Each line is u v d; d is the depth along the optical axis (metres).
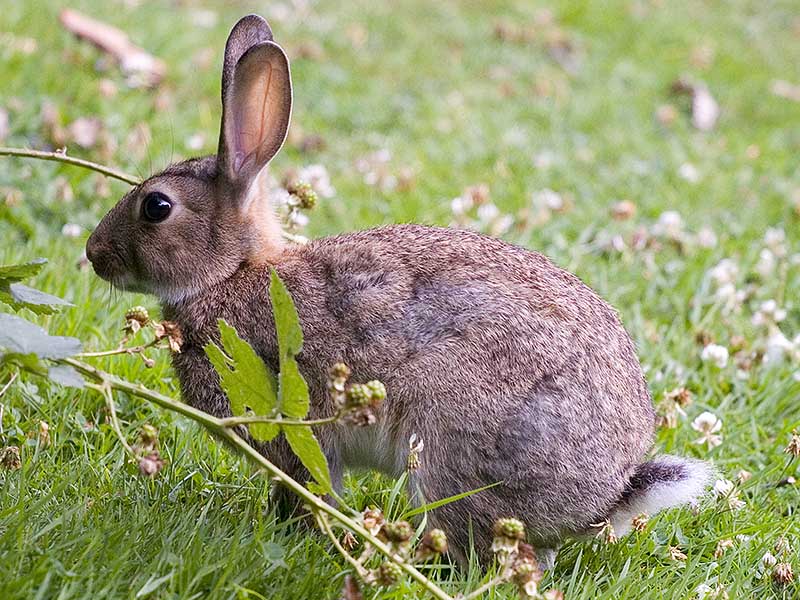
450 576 8.52
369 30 24.50
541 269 9.46
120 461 9.49
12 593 7.12
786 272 14.77
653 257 14.79
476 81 22.73
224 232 9.98
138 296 12.27
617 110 21.83
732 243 15.72
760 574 9.31
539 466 8.79
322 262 9.58
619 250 14.91
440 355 8.91
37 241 13.23
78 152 15.30
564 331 8.97
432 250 9.38
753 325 13.45
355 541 8.61
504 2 27.78
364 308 9.16
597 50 25.86
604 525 9.09
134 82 17.88
